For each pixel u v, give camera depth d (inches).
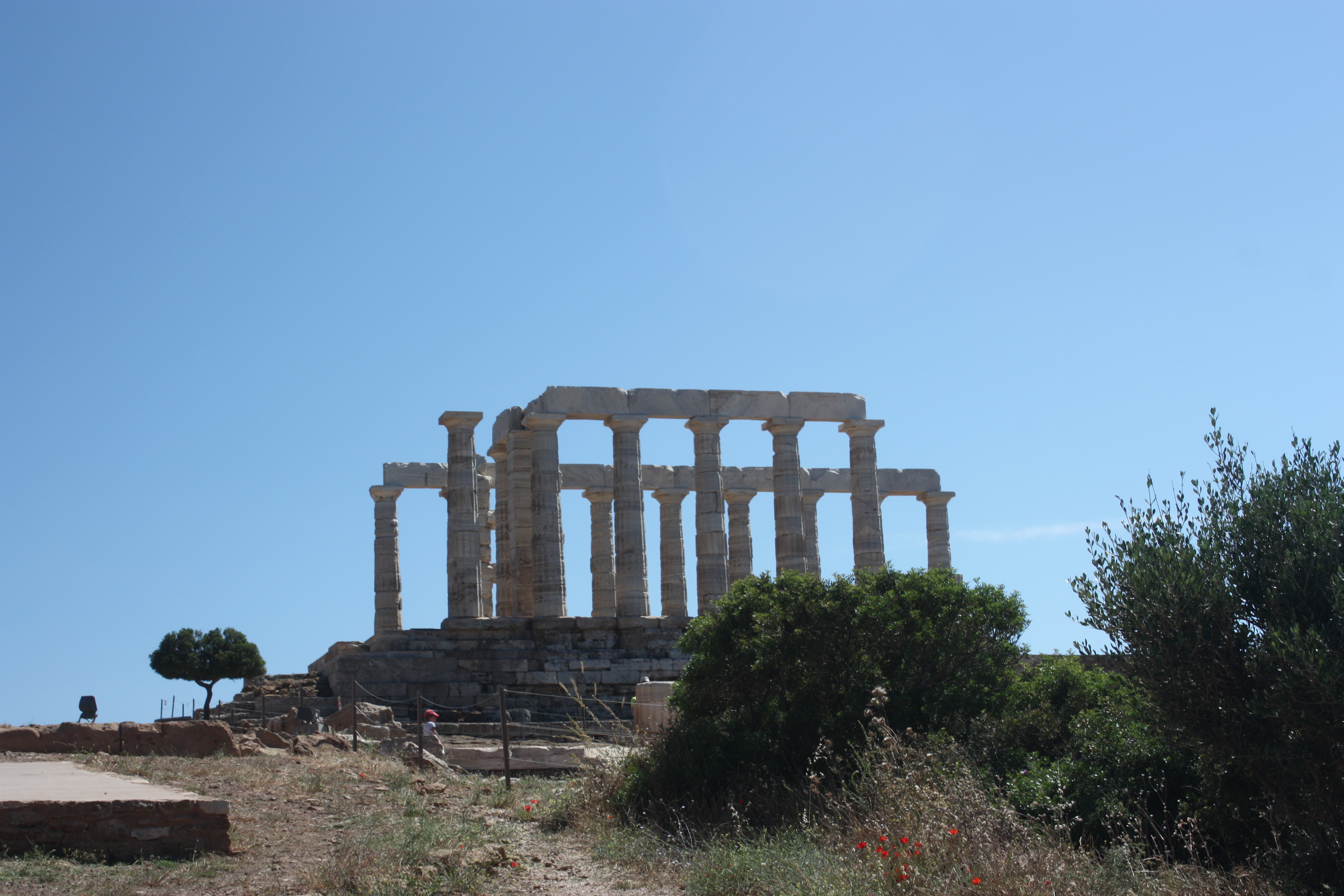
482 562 2320.4
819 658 890.1
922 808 593.6
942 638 895.7
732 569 2393.0
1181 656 575.2
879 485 2466.8
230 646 2292.1
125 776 724.0
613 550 2295.8
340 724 1282.0
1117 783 685.9
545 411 1898.4
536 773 1057.5
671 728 885.8
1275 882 569.0
